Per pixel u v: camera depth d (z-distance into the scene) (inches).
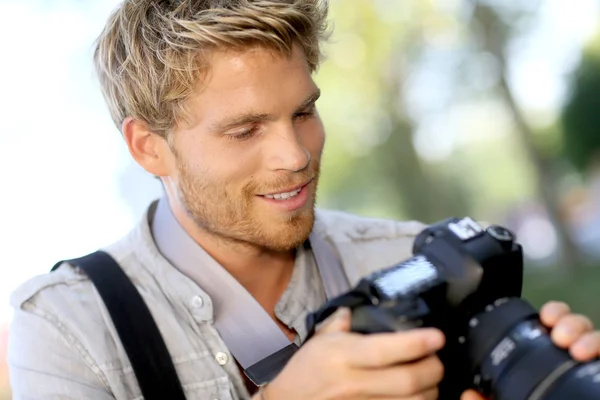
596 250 385.7
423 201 464.1
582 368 35.1
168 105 49.0
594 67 397.7
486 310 39.9
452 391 39.4
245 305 50.9
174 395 47.5
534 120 418.9
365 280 39.2
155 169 53.4
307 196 49.4
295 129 48.9
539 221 571.8
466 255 39.7
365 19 420.5
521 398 35.8
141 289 50.4
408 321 36.1
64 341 48.4
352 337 35.7
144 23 49.3
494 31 357.1
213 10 46.4
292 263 54.4
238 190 48.3
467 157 535.5
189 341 49.3
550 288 322.3
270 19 45.7
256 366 44.9
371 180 495.2
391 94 437.1
